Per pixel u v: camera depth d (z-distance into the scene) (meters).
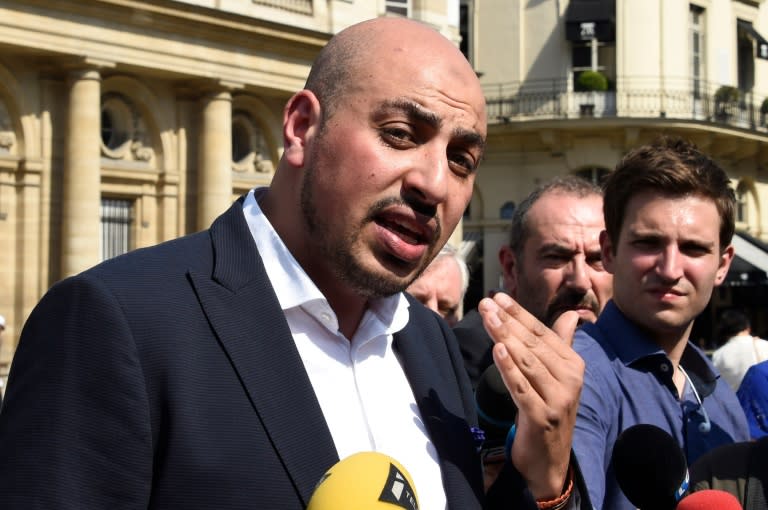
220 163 23.11
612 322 3.74
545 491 2.56
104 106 22.06
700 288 3.65
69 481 2.07
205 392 2.22
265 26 23.20
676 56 30.75
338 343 2.53
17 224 20.69
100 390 2.14
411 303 3.03
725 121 31.70
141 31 21.38
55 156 20.91
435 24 27.39
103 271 2.28
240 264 2.44
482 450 2.82
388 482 1.93
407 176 2.37
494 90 31.38
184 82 23.05
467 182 2.50
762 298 30.66
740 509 2.60
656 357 3.62
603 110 30.38
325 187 2.39
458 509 2.55
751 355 9.27
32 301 20.67
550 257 4.78
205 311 2.31
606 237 3.96
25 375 2.19
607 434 3.51
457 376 2.99
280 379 2.32
